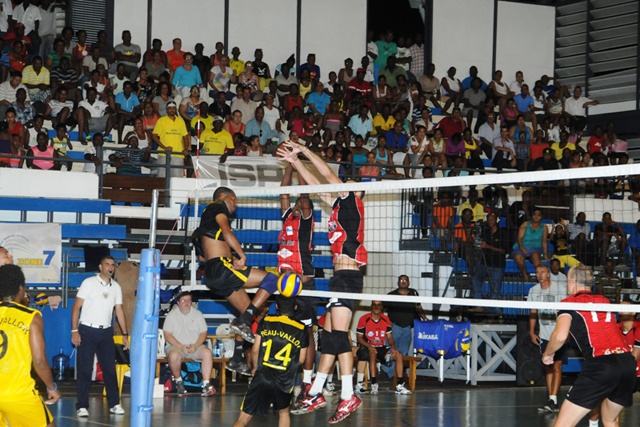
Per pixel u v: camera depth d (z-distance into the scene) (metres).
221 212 8.44
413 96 20.70
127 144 16.39
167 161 15.53
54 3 18.62
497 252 14.88
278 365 7.64
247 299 8.65
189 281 14.16
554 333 7.29
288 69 20.12
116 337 12.02
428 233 15.55
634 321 10.16
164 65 18.98
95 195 15.05
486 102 20.70
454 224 15.44
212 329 14.59
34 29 18.39
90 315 10.28
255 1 20.89
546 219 17.33
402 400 12.27
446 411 11.13
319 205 15.91
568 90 23.47
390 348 13.23
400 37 22.23
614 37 22.70
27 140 15.93
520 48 23.41
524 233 15.22
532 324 12.07
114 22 19.77
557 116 21.53
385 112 19.81
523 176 7.12
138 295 6.98
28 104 16.52
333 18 21.64
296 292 7.78
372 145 19.14
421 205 15.61
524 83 22.56
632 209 18.22
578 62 23.44
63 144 16.20
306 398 9.30
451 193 16.02
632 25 22.33
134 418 6.90
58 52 18.02
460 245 15.04
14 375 5.97
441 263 14.95
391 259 15.70
